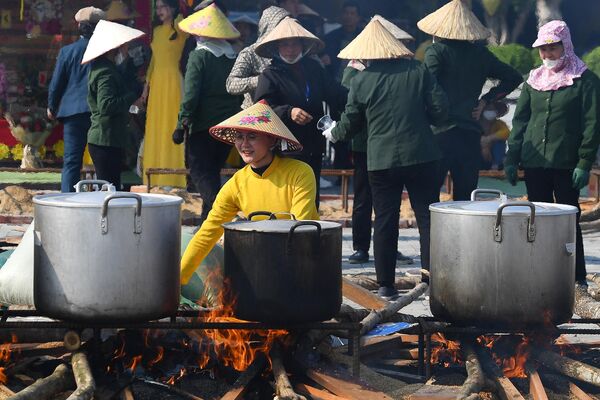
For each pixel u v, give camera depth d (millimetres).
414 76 11812
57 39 24188
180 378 8484
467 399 7516
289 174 8914
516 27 25188
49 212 7711
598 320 8789
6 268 9453
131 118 22438
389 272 12039
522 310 8203
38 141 23453
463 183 13438
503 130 23656
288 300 7812
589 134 12141
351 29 21938
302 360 8297
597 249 16156
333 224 8094
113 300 7664
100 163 15938
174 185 20703
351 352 8867
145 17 23375
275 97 12586
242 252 7871
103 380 8141
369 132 11961
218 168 14555
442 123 12570
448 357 9164
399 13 25406
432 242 8641
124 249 7637
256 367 8148
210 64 14164
